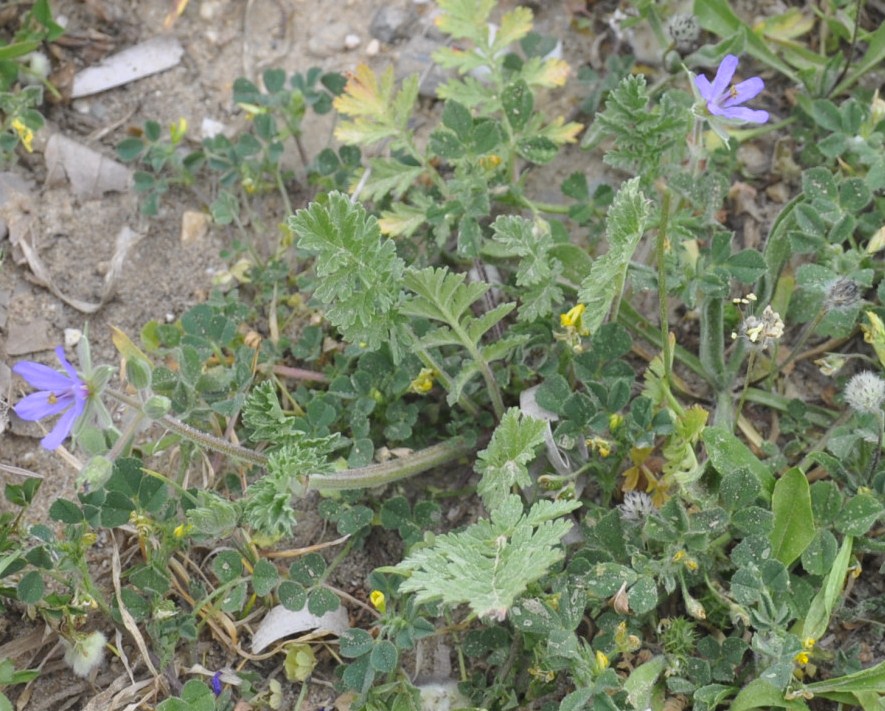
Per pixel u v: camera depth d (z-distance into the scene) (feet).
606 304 2.16
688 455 2.22
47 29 2.53
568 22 2.60
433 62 2.56
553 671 2.14
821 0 2.57
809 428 2.33
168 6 2.61
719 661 2.17
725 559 2.20
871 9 2.56
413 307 2.20
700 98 2.19
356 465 2.24
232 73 2.59
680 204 2.37
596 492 2.29
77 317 2.42
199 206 2.50
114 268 2.44
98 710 2.19
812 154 2.47
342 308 2.16
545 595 2.14
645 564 2.16
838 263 2.31
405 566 2.07
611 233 2.14
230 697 2.21
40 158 2.49
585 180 2.41
